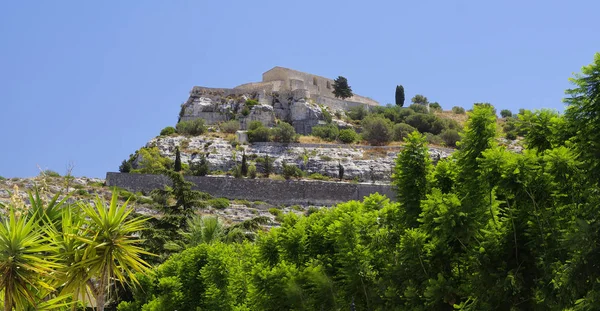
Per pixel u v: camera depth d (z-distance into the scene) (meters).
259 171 126.62
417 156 27.66
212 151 133.12
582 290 19.72
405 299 24.27
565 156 21.31
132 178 103.75
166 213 55.75
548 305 20.97
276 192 105.25
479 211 22.53
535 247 21.80
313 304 27.20
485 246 22.27
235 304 34.00
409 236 24.53
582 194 21.45
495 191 23.33
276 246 32.25
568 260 20.31
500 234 22.47
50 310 24.53
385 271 26.12
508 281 21.30
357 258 26.91
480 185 23.23
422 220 23.30
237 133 140.88
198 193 57.59
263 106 160.50
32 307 23.28
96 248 24.56
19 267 21.88
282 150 136.12
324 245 30.72
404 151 28.03
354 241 27.39
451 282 22.80
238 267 35.03
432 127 161.00
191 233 51.78
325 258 29.48
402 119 167.12
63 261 24.48
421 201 23.88
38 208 25.73
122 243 24.84
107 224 24.84
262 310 28.00
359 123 164.75
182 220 54.97
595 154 21.00
